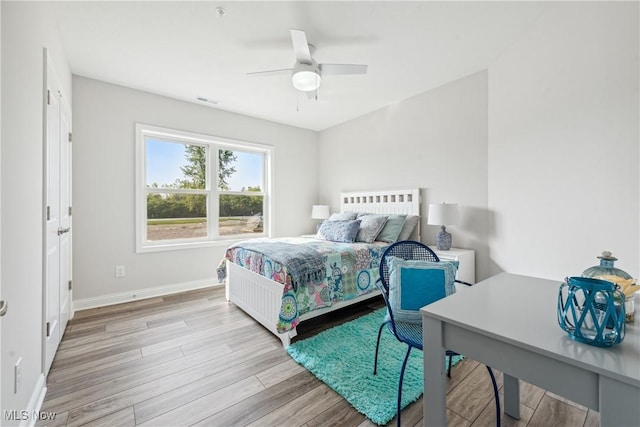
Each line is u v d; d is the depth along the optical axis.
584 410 1.43
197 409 1.46
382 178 3.93
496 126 2.65
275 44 2.36
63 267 2.29
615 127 1.63
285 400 1.52
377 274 2.77
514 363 0.75
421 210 3.46
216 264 3.81
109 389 1.61
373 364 1.83
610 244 1.67
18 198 1.23
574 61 1.87
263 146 4.30
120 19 2.03
